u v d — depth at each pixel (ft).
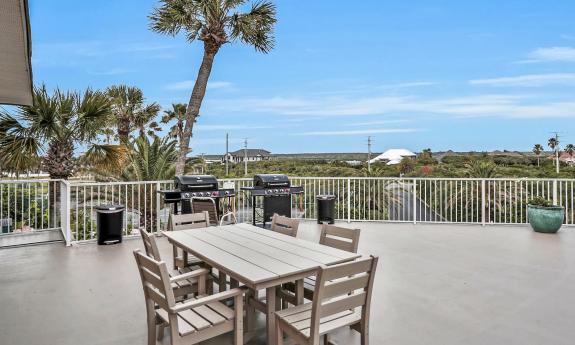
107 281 13.03
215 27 29.40
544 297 11.52
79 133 24.06
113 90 49.21
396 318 9.98
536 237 20.49
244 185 25.34
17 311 10.48
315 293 6.38
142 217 27.48
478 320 9.87
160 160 30.78
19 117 21.90
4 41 9.75
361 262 6.94
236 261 7.86
